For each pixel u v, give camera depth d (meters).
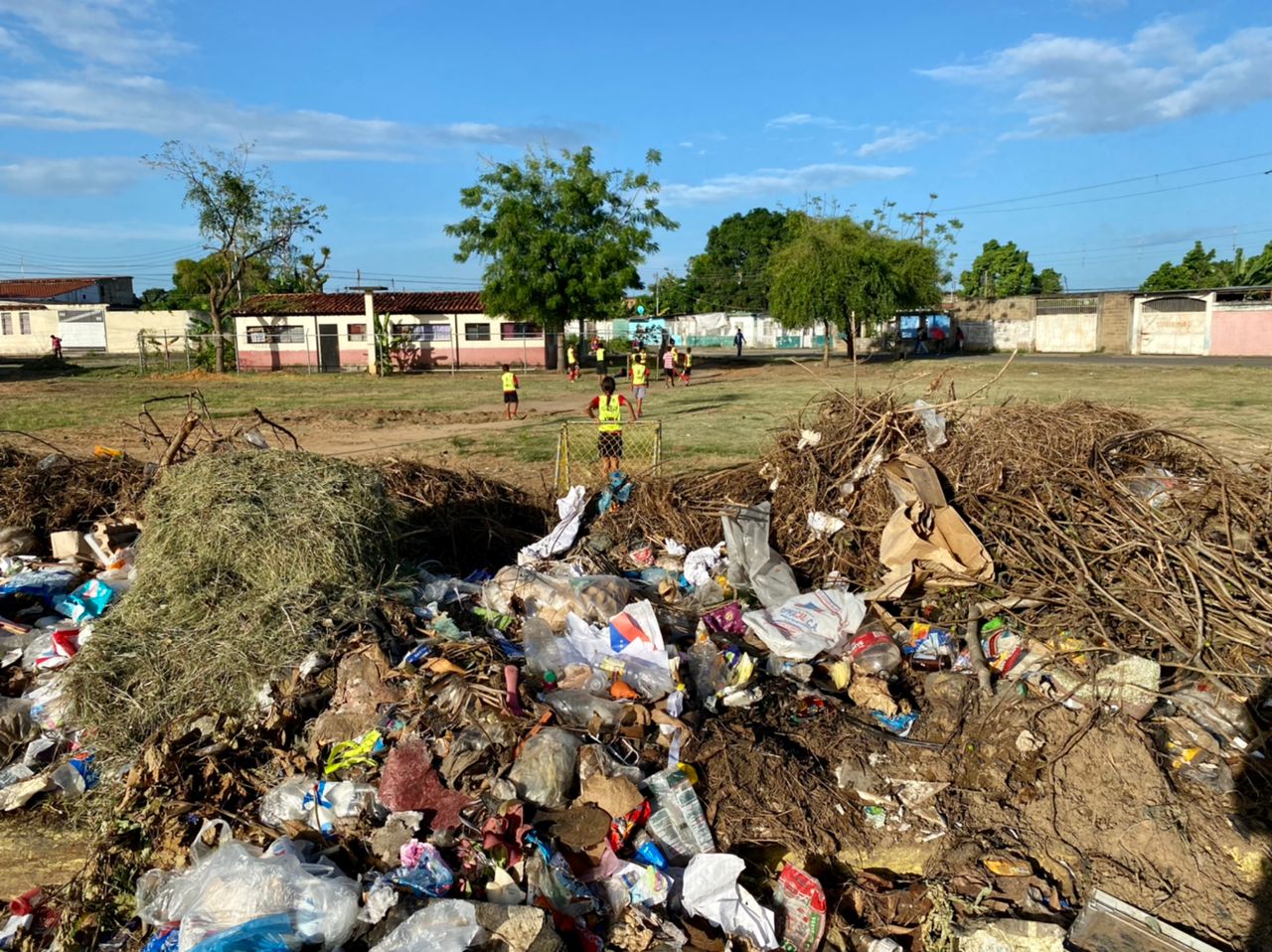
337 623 5.18
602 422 10.14
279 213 40.06
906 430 7.18
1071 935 3.82
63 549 7.20
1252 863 4.21
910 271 38.06
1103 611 5.55
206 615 5.21
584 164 36.38
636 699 4.93
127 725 4.84
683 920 3.83
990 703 5.14
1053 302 48.78
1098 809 4.48
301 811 4.15
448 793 4.13
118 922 3.83
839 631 5.79
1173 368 32.75
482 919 3.45
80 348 59.78
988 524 6.35
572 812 4.11
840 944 3.92
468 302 42.12
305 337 40.88
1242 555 5.70
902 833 4.40
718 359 46.81
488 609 6.04
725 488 8.05
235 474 5.65
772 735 4.88
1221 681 5.11
